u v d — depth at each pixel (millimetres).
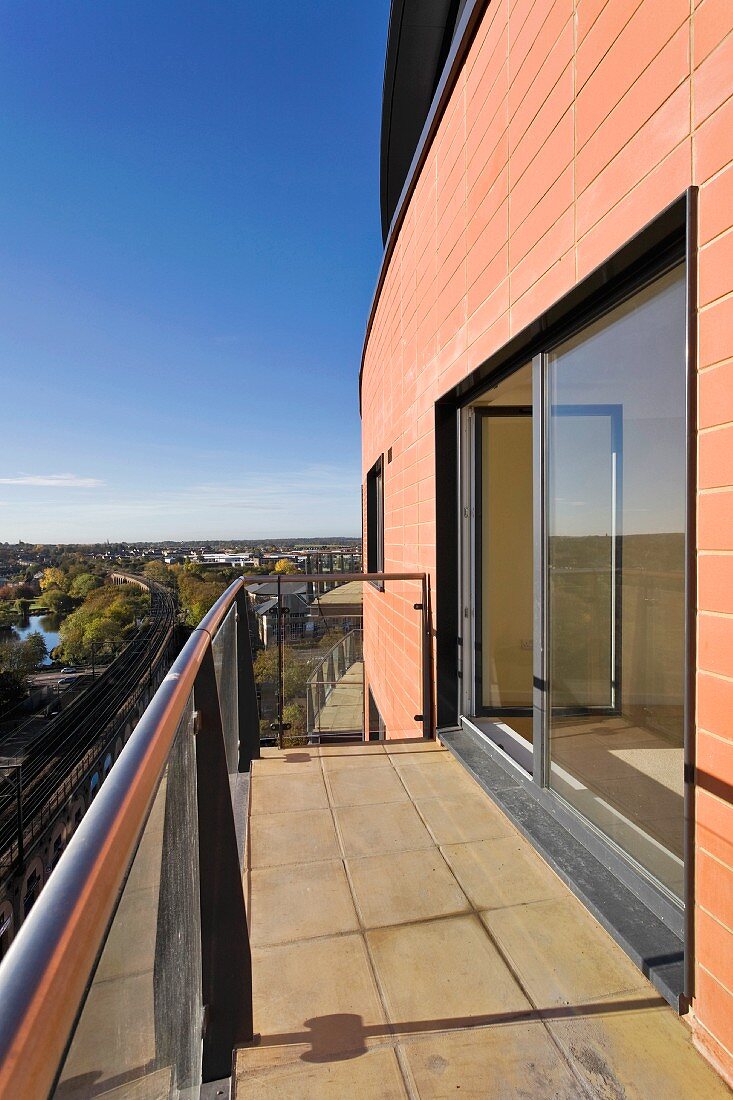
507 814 2355
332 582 3754
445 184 3264
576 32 1794
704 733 1274
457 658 3400
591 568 1967
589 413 1964
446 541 3402
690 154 1303
